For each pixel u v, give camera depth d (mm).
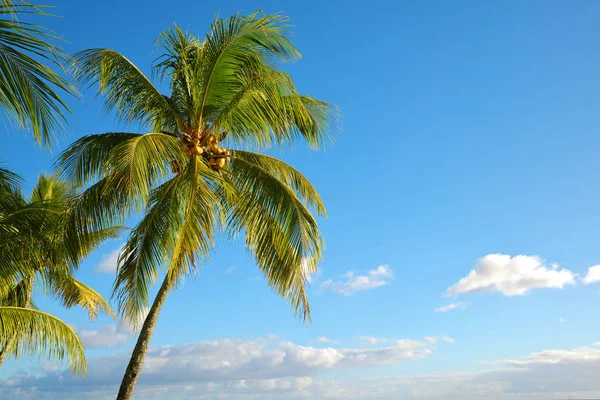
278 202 11594
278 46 11812
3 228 11977
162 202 10844
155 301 11359
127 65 12008
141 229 10609
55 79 5516
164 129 12602
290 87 11352
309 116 13195
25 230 12203
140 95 12258
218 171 12156
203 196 10508
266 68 11258
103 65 11617
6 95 5582
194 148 11641
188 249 9906
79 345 13742
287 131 12945
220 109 12203
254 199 11914
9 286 13531
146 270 10406
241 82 11859
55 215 12469
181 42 12805
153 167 11008
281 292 11773
